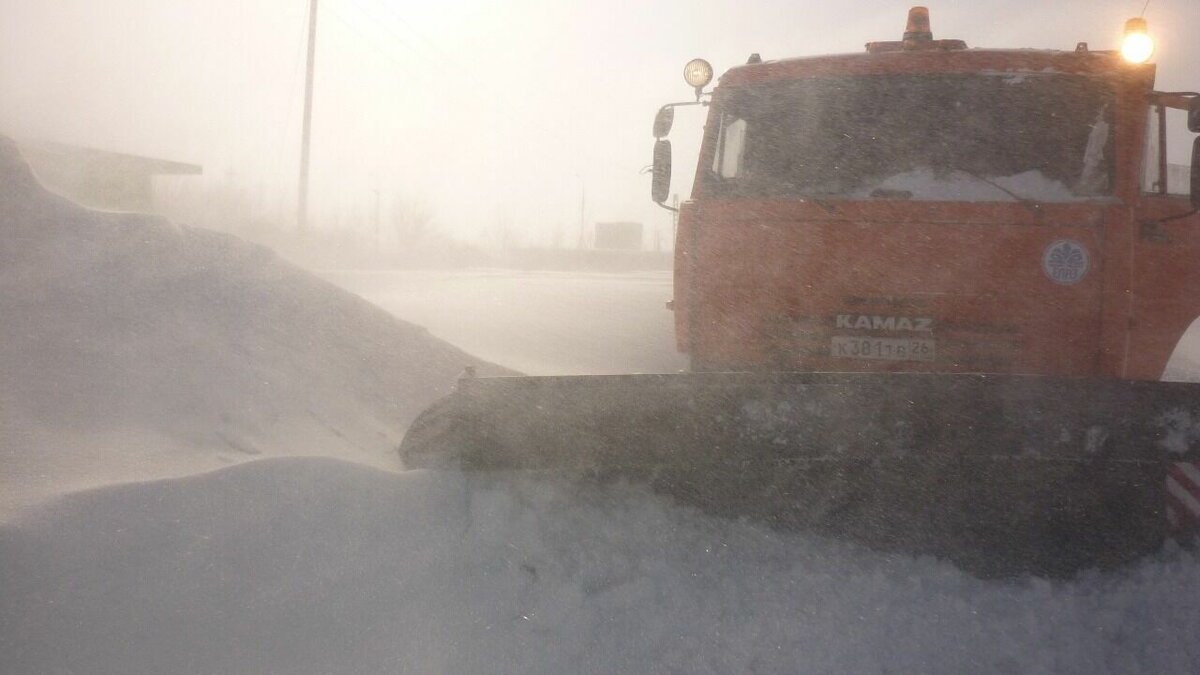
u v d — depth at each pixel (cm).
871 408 391
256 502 354
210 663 299
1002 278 495
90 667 285
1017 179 508
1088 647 334
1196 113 505
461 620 338
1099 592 368
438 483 395
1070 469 392
